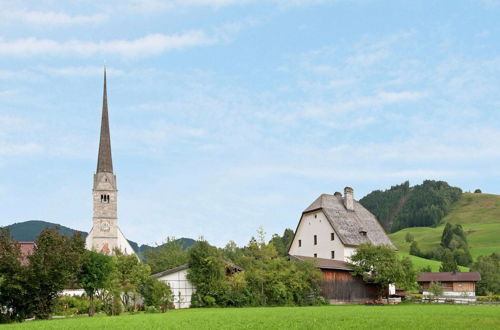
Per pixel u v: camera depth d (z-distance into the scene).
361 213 106.25
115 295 57.53
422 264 170.62
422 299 86.75
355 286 87.75
